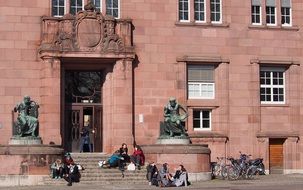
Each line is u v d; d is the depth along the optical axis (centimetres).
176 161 3659
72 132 4138
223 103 4250
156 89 4134
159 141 3794
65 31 3928
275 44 4384
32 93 3944
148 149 3722
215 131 4234
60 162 3469
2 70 3922
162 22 4191
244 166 3881
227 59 4278
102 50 3956
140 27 4153
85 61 4019
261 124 4319
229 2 4331
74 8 4094
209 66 4284
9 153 3431
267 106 4341
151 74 4138
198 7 4303
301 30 4447
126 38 4031
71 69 4141
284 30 4412
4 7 3956
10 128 3897
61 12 4069
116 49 3978
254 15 4409
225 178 3850
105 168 3653
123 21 4034
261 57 4350
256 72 4322
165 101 4147
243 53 4319
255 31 4356
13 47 3947
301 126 4388
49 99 3897
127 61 4019
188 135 3981
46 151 3466
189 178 3659
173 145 3684
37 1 4006
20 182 3416
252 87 4309
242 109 4284
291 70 4406
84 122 4159
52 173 3444
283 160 4350
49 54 3888
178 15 4222
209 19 4278
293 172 4344
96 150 4156
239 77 4297
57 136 3894
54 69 3909
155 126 4109
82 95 4175
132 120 4044
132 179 3572
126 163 3712
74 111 4153
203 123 4247
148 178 3422
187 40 4222
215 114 4247
